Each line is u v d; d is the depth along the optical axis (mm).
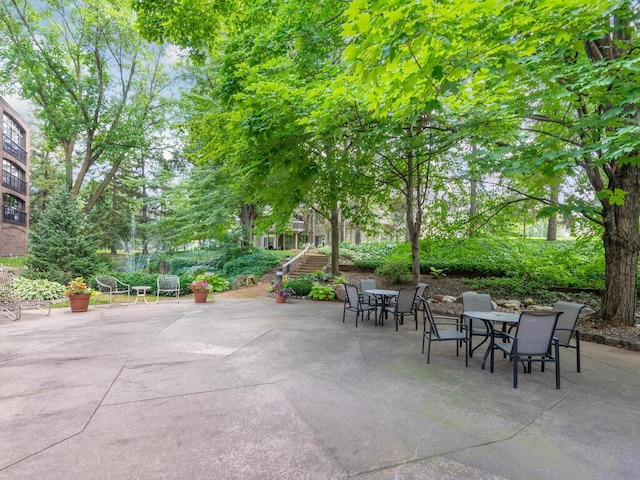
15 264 14289
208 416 2775
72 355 4438
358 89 4418
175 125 13719
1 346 4855
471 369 4020
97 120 15719
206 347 4824
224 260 15438
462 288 9570
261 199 10023
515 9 3182
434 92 3654
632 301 5660
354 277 11977
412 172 8508
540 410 2953
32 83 14141
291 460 2182
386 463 2160
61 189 12258
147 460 2170
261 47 6840
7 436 2449
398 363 4203
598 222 6039
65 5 13852
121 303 9156
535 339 3572
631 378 3781
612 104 4410
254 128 5426
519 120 5973
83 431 2527
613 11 3744
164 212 21234
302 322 6574
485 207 8828
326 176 8070
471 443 2406
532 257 10188
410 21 2664
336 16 6250
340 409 2926
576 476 2043
